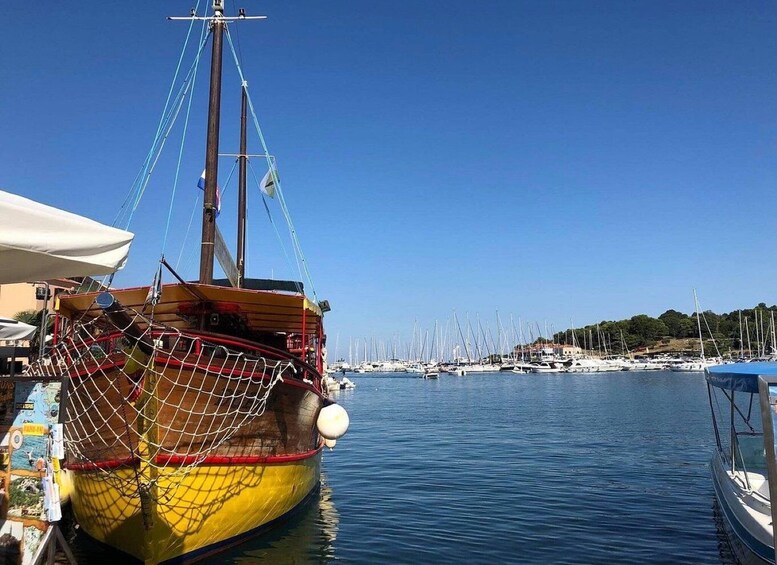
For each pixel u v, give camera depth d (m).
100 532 10.79
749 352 141.50
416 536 12.84
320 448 16.05
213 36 14.06
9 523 7.58
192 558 10.70
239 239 23.89
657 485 18.95
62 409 7.57
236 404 10.72
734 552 11.27
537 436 33.69
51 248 6.23
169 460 9.86
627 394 75.19
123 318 9.05
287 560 10.98
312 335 16.14
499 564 10.97
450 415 49.72
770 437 7.08
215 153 13.52
